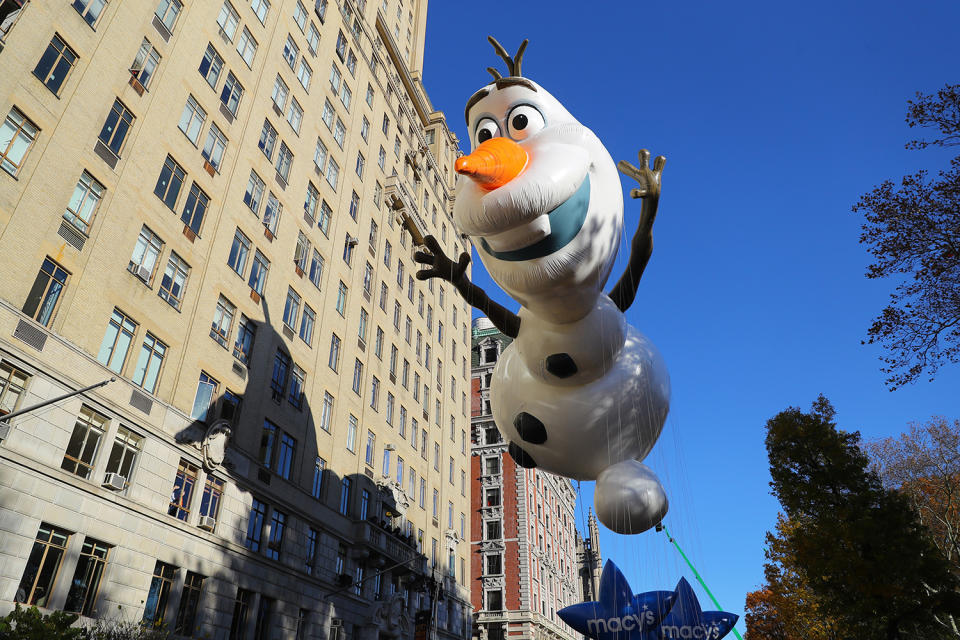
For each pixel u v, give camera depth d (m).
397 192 41.16
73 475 15.37
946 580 16.78
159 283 19.92
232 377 22.72
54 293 16.23
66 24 17.39
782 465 20.02
